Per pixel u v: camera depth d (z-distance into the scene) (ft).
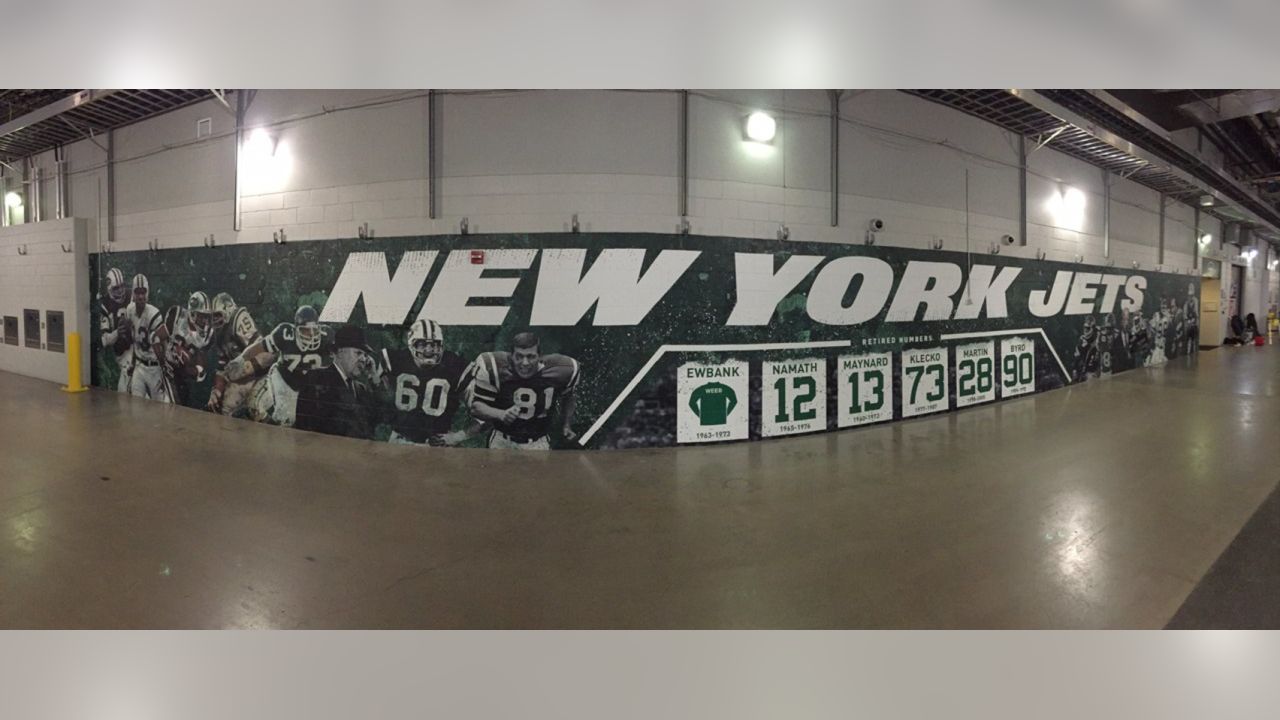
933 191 19.42
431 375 15.53
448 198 15.25
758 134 15.76
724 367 15.75
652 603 7.77
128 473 12.99
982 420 18.80
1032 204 23.22
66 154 24.56
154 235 21.26
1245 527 10.00
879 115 17.99
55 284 24.93
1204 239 39.55
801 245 16.60
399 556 9.07
